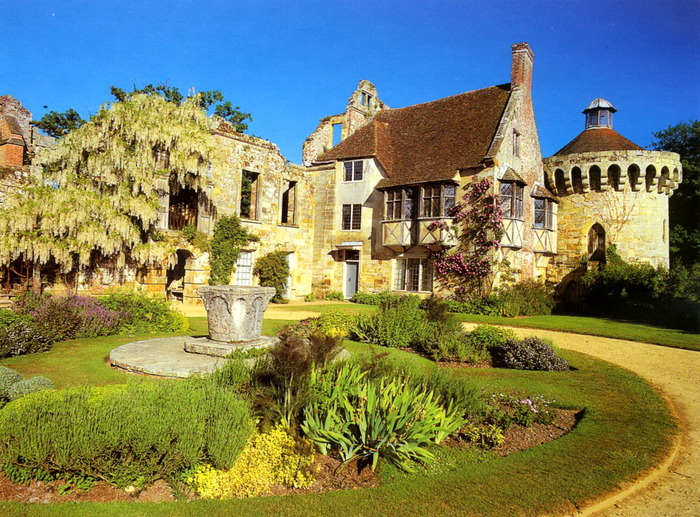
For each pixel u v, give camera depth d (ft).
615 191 81.10
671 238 105.40
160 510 14.25
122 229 57.00
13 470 15.30
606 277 73.36
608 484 16.46
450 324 41.93
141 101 62.90
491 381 29.89
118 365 28.48
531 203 81.35
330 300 85.40
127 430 15.29
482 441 20.12
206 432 16.29
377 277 82.69
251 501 14.93
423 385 23.27
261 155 79.15
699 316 53.78
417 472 17.46
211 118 71.77
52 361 30.30
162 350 31.48
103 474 15.39
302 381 20.54
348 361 24.34
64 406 15.72
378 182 83.46
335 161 87.45
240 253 76.74
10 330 32.63
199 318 52.90
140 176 59.67
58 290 56.49
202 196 70.28
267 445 17.03
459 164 74.49
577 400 26.25
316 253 88.89
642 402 25.84
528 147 82.33
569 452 19.01
